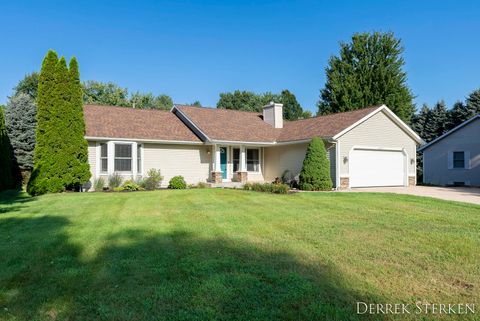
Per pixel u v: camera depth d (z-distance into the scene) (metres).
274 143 21.88
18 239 6.87
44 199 13.21
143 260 5.47
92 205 11.47
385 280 4.67
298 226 8.02
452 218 9.05
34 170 15.86
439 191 18.39
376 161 21.09
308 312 3.75
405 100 35.56
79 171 16.55
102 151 18.34
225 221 8.64
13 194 16.38
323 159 18.42
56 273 4.96
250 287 4.41
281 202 12.21
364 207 11.02
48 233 7.36
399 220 8.77
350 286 4.46
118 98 52.53
